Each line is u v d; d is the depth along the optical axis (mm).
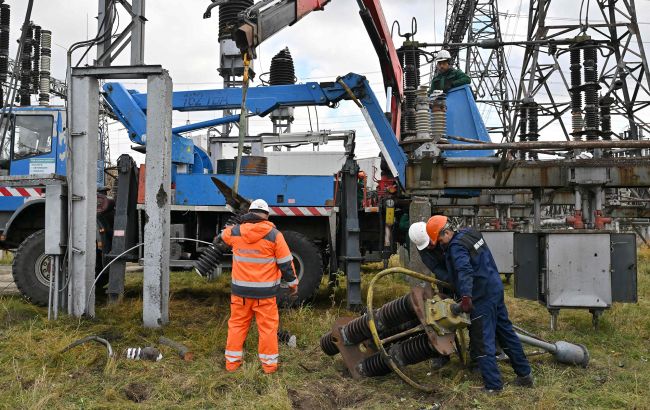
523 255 7109
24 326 6199
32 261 7539
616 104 14703
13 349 5344
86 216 6578
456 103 9664
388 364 4590
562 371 5055
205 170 9773
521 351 4668
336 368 5125
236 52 13219
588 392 4535
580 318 7297
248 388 4574
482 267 4559
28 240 7566
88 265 6617
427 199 8453
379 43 8789
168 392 4391
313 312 7320
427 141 7695
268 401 4180
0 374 4750
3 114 7078
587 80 10492
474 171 7828
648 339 6371
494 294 4551
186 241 8281
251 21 5934
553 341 5840
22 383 4555
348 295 7531
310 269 7703
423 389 4512
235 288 4988
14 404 4062
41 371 4762
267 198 8148
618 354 5723
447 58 9836
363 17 8328
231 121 9367
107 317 6715
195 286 9367
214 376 4777
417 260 8531
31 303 7480
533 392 4520
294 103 8422
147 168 6340
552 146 7152
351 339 4941
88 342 5590
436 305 4520
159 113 6344
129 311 7039
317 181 8172
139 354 5219
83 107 6605
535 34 15109
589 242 6566
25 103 12336
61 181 6637
